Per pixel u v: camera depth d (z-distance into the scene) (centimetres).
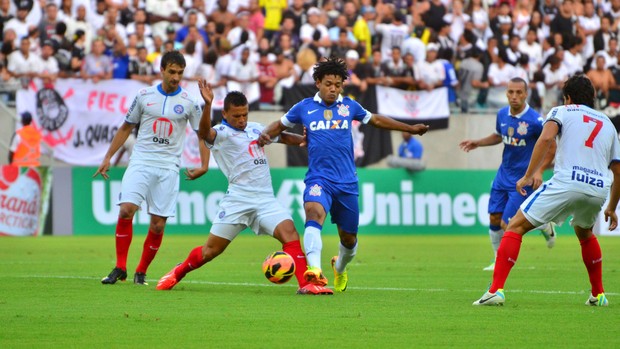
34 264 5056
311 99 3569
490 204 5000
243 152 3556
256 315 2894
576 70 9425
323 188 3516
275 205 3584
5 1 8369
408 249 6600
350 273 4691
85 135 7881
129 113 3934
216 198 8094
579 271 4831
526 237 8506
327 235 8388
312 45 8519
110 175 7950
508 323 2739
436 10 9181
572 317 2875
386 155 8612
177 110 3912
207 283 4047
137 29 8275
